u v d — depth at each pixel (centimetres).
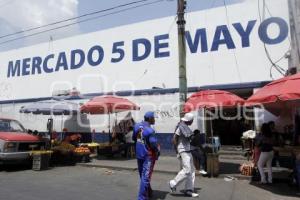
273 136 1078
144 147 746
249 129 1490
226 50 1516
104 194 823
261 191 880
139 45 1769
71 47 2047
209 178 1063
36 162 1244
